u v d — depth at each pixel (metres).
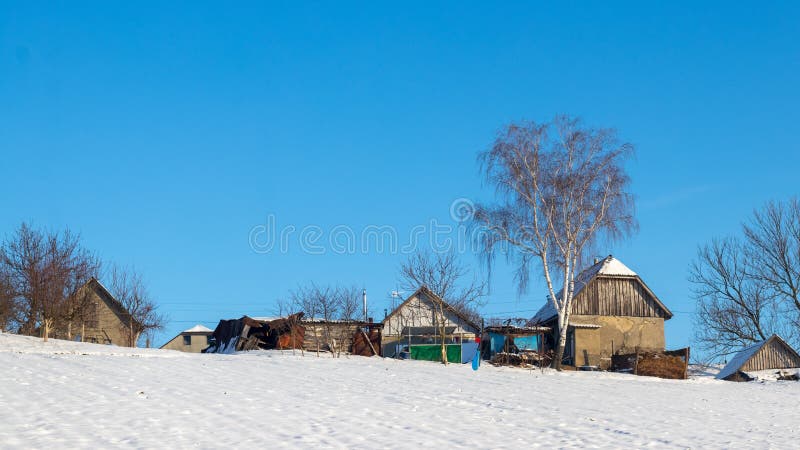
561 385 35.53
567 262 46.81
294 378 32.31
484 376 37.50
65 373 29.73
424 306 56.03
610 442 21.56
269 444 19.31
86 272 53.69
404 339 55.41
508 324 52.12
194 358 38.81
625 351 56.47
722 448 21.36
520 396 30.28
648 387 37.69
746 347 55.09
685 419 26.64
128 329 58.56
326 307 53.81
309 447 19.19
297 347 52.09
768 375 49.84
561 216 46.50
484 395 29.88
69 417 21.19
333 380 32.25
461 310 55.94
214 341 61.38
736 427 25.34
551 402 29.06
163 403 24.20
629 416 26.56
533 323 57.28
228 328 58.03
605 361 56.00
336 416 23.55
